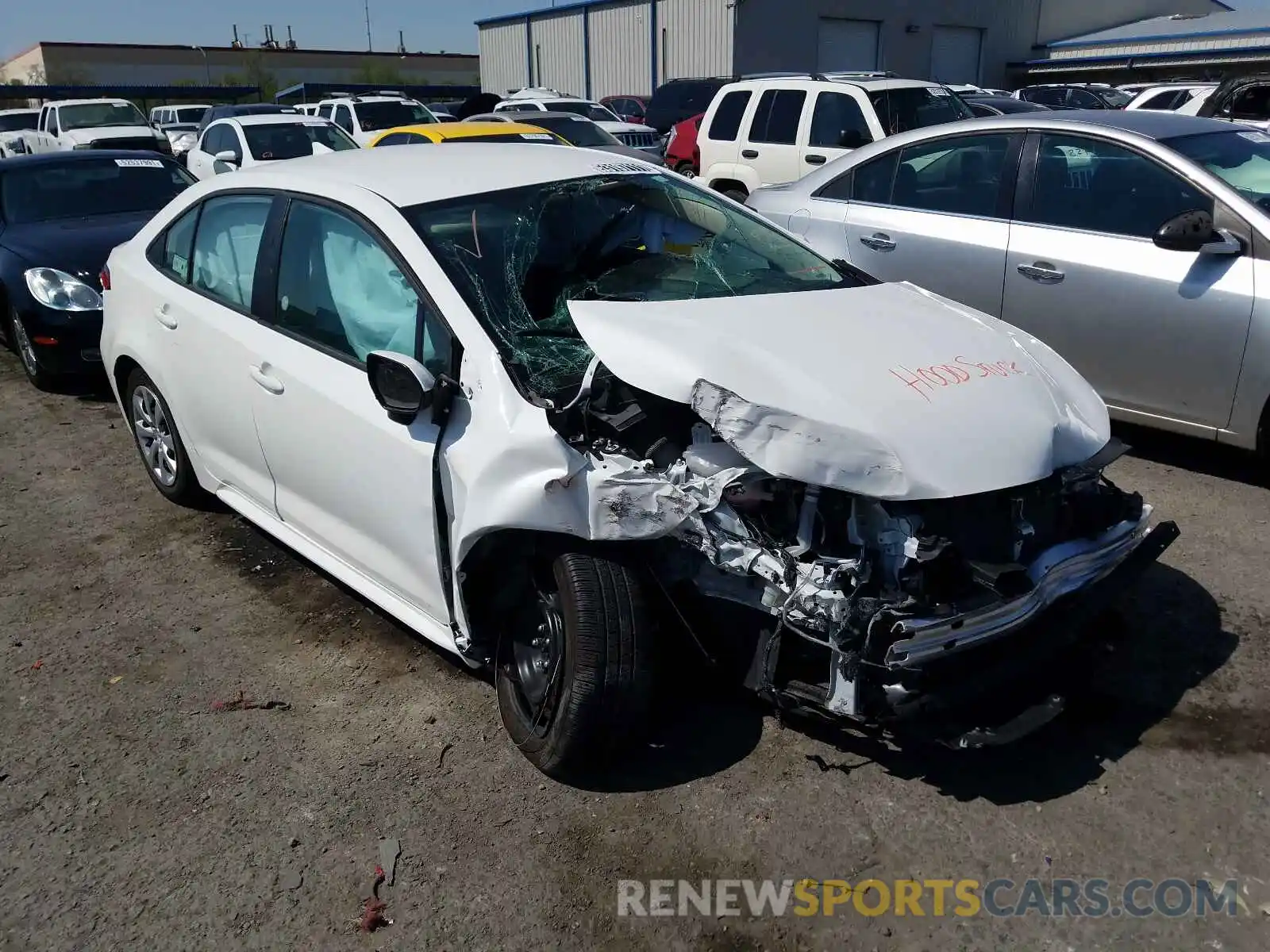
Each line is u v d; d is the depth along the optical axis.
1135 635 3.70
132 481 5.51
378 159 4.06
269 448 3.89
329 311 3.63
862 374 2.96
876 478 2.68
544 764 3.04
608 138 15.76
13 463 5.87
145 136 19.66
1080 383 3.35
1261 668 3.49
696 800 3.00
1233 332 4.57
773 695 2.82
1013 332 3.53
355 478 3.45
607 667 2.84
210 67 58.72
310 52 60.34
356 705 3.51
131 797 3.10
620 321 3.14
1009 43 33.91
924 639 2.57
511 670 3.21
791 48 29.50
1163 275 4.78
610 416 3.00
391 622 4.02
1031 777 3.05
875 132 10.27
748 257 3.96
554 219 3.67
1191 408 4.83
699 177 12.05
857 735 3.24
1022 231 5.34
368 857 2.84
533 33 36.16
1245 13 31.05
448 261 3.32
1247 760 3.07
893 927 2.57
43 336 6.71
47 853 2.90
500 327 3.18
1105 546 2.99
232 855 2.86
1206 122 5.39
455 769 3.18
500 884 2.74
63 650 3.92
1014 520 2.82
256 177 4.16
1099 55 32.50
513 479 2.89
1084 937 2.52
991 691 2.71
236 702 3.54
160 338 4.51
